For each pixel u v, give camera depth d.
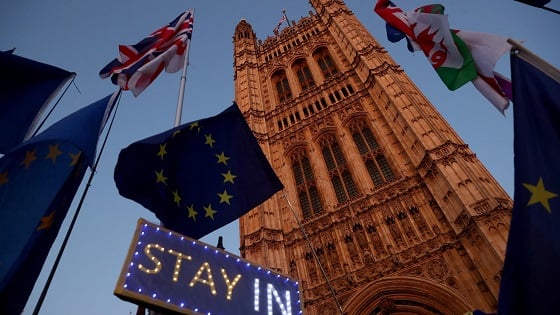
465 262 18.28
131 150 8.84
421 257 19.73
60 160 7.43
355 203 25.17
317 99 38.66
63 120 7.84
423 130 25.30
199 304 5.88
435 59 12.52
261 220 25.91
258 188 9.61
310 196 28.81
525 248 6.01
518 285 5.93
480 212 18.19
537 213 6.09
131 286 5.48
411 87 31.02
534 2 8.77
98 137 8.05
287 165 32.62
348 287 20.41
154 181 8.85
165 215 8.54
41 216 6.48
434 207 21.72
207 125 10.27
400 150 27.00
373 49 37.44
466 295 17.14
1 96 8.38
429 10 13.61
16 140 7.88
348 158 29.47
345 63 41.41
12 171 6.98
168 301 5.62
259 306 6.51
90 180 7.71
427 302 18.17
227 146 10.14
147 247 6.18
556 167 6.24
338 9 48.38
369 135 30.97
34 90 8.72
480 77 10.99
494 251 16.33
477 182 19.81
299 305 7.09
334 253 22.98
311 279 22.08
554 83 6.96
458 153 22.17
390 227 22.48
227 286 6.48
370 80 34.53
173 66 12.89
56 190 6.91
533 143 6.65
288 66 47.06
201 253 6.75
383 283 19.47
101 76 12.01
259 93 44.25
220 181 9.49
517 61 7.54
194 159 9.68
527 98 7.09
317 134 33.78
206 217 8.84
